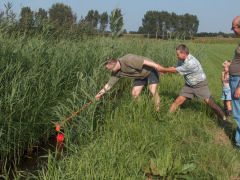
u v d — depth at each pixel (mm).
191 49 11859
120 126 4047
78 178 2754
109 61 4500
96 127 4184
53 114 4461
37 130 4289
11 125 3793
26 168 3645
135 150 3453
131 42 10641
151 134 3883
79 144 3768
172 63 10125
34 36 6387
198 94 4703
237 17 3496
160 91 6508
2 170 3465
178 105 4945
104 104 4688
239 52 3564
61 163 3059
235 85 3729
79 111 3920
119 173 2842
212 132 4309
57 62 5453
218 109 4680
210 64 15516
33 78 4465
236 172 3074
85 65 6102
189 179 2869
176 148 3523
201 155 3381
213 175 2924
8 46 4691
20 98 3975
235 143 3904
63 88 5469
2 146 3570
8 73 4012
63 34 7703
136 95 5125
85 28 8375
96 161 3027
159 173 2961
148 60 4719
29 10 6984
